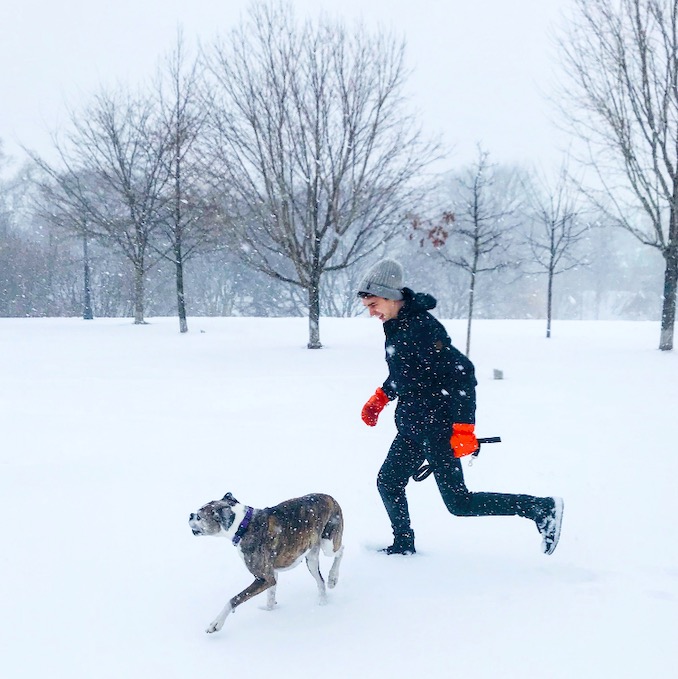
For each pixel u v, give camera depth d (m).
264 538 3.11
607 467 5.86
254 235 17.61
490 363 13.39
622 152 15.27
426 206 19.06
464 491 3.72
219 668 2.76
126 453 6.40
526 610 3.19
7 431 7.36
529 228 54.22
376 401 4.21
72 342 17.97
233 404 9.10
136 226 25.12
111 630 3.09
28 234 54.19
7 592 3.48
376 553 4.03
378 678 2.64
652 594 3.33
